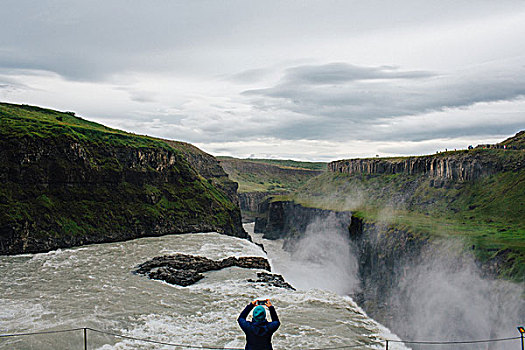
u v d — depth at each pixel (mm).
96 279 58125
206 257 76688
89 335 36625
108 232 93062
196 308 45969
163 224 106688
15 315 42062
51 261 69562
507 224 73375
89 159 100000
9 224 75062
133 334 37625
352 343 36719
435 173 117812
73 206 92062
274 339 36719
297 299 50031
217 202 132375
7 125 89188
